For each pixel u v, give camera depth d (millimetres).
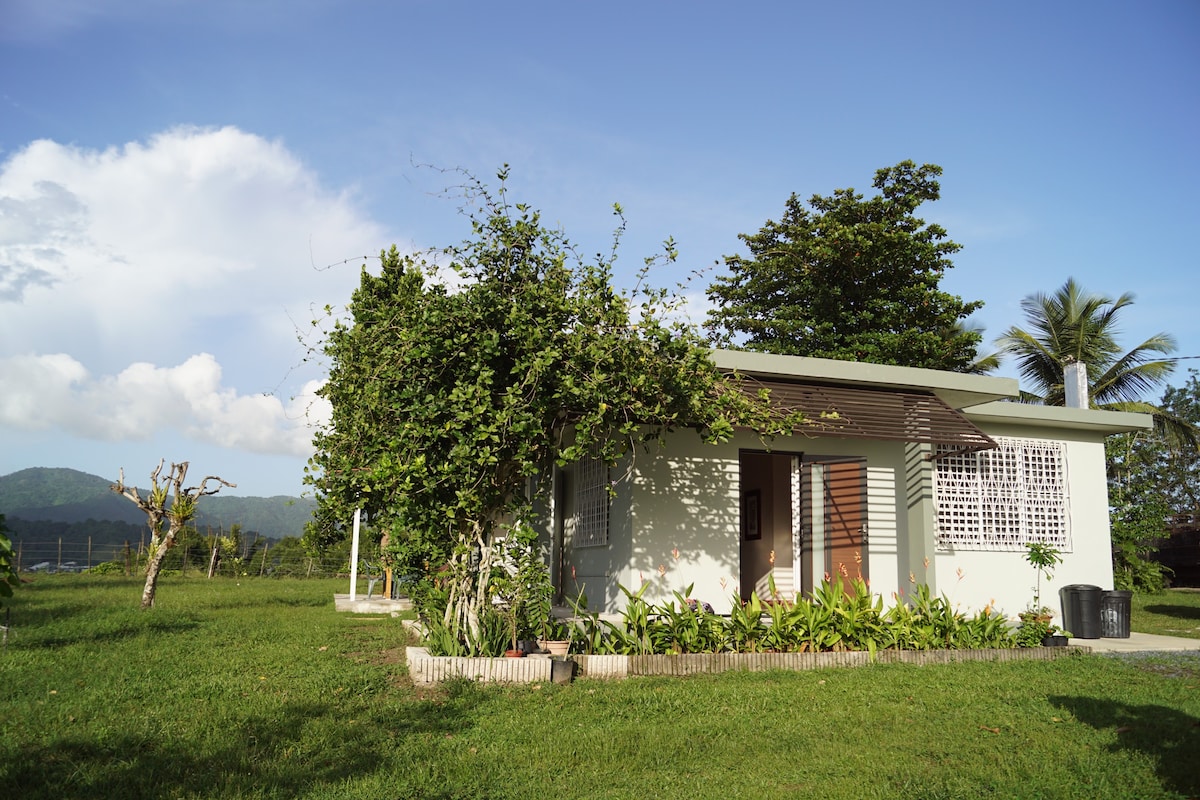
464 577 9211
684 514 12102
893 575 13281
